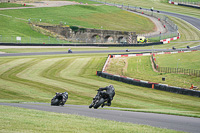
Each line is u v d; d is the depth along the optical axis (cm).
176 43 17962
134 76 7938
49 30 18375
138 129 1552
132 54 12250
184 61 10475
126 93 5662
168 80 7306
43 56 10919
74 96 5081
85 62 10056
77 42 17675
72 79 7138
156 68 8994
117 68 9306
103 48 15012
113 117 2142
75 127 1512
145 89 6219
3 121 1546
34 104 3173
